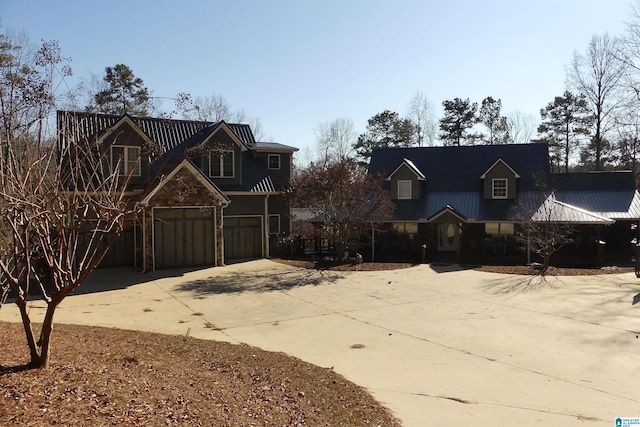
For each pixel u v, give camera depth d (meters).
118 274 20.17
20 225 6.70
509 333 11.30
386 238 27.36
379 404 7.02
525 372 8.59
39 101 8.30
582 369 8.75
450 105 51.22
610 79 39.75
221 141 24.50
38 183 6.43
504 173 27.12
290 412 6.46
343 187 23.41
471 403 7.13
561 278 19.50
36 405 5.47
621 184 27.75
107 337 10.28
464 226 25.81
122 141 20.95
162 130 24.75
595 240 25.42
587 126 43.56
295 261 24.19
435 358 9.42
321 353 9.76
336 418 6.40
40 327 10.90
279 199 27.52
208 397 6.65
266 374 8.15
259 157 27.42
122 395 6.12
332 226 24.16
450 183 29.27
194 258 22.12
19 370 6.68
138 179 21.59
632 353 9.70
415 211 27.42
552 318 12.78
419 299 15.41
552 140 45.88
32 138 8.39
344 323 12.35
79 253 20.98
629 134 36.31
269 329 11.76
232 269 21.72
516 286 17.73
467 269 22.08
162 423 5.39
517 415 6.69
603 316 12.97
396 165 30.95
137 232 21.61
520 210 25.92
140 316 13.12
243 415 6.12
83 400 5.77
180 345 9.93
